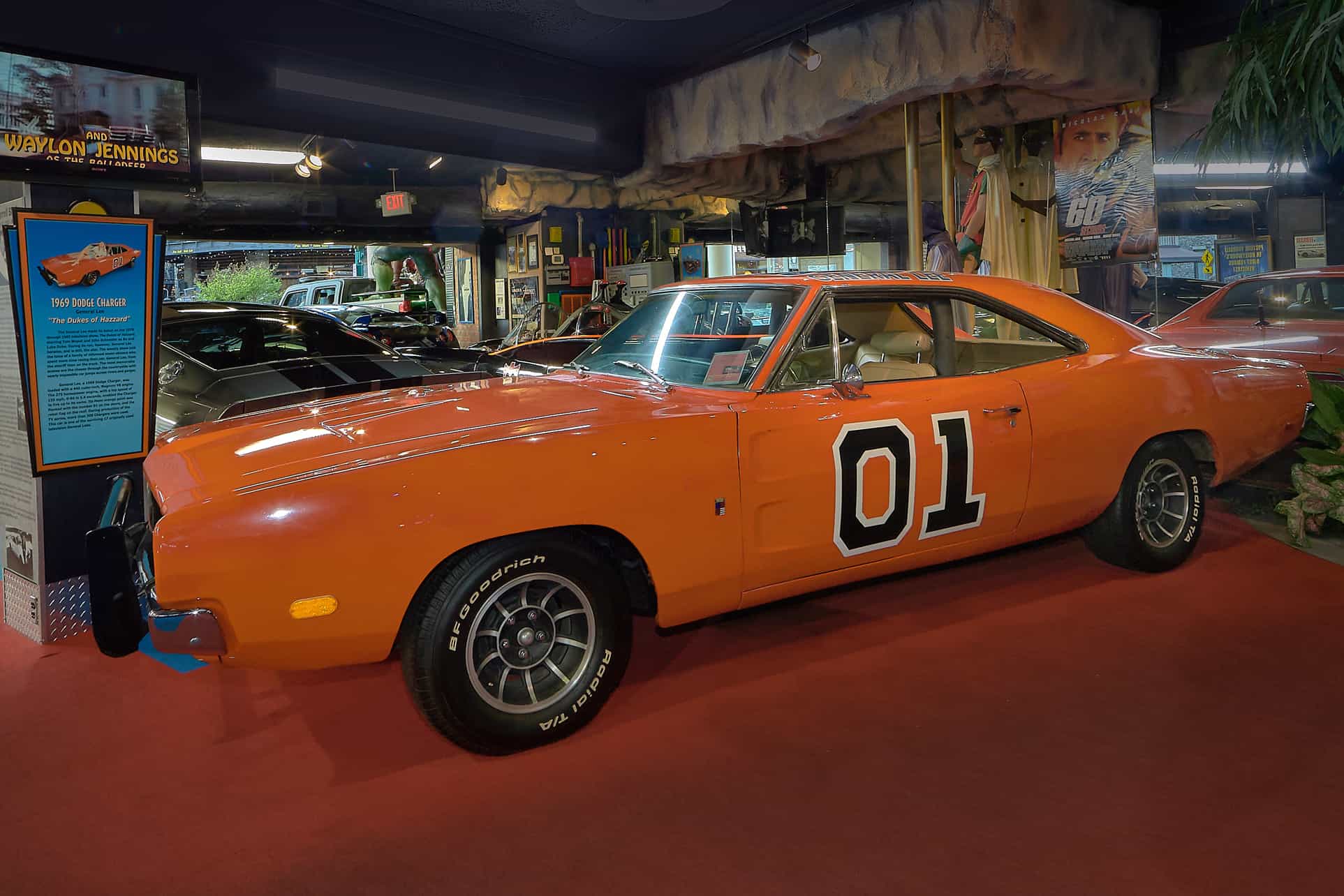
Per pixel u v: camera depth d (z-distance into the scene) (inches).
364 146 561.3
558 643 107.3
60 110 174.6
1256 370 168.6
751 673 125.5
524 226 733.3
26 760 107.6
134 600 112.7
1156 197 326.6
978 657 128.0
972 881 78.5
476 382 139.9
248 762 105.5
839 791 94.2
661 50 359.3
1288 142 234.7
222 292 1160.8
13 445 153.3
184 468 105.3
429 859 84.4
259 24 284.0
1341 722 105.6
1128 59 311.1
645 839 86.6
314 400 147.4
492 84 351.6
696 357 133.7
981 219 381.1
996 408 135.2
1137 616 141.3
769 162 466.0
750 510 115.2
